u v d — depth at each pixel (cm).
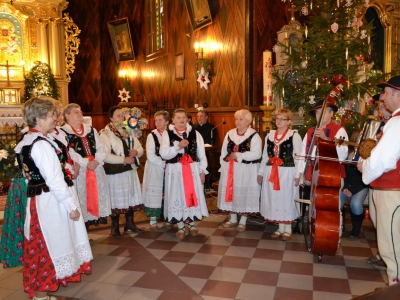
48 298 283
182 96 878
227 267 358
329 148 343
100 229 479
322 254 364
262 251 398
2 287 328
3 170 586
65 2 1148
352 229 440
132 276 341
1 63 1093
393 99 255
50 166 261
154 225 476
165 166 450
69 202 266
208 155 717
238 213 463
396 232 263
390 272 267
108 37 1215
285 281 327
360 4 537
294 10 616
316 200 342
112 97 1216
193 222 459
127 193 435
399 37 755
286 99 590
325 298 297
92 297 304
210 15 731
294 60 545
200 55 759
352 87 514
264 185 441
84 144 390
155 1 1002
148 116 1038
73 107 389
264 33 664
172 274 344
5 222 288
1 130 973
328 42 514
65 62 1171
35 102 267
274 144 434
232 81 694
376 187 270
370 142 290
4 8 1080
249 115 459
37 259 269
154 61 1008
